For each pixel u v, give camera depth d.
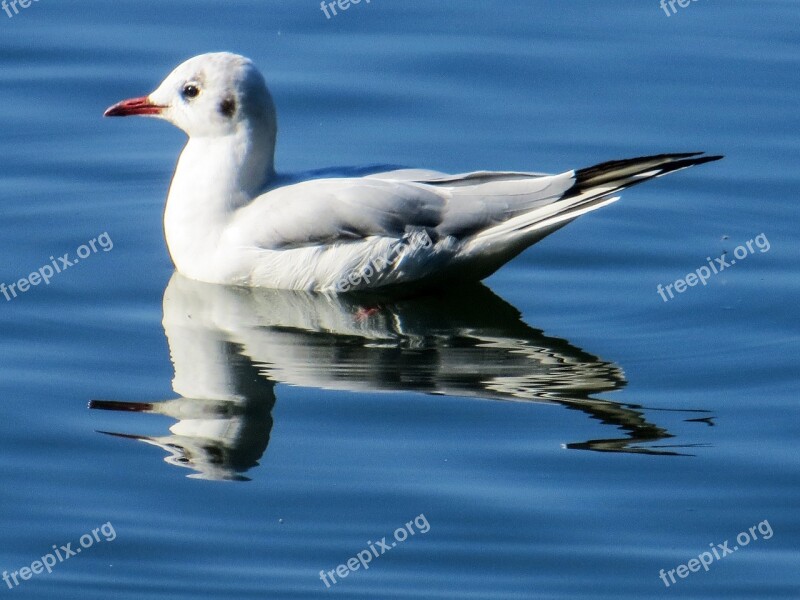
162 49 20.27
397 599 10.78
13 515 11.69
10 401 13.25
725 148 18.47
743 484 12.07
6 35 20.62
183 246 15.61
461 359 14.14
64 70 19.92
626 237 16.91
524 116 19.11
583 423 12.93
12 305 15.09
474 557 11.27
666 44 20.56
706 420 13.02
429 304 15.32
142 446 12.55
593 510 11.77
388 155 18.28
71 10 21.30
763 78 19.78
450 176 15.27
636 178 14.72
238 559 11.23
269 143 15.62
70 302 15.20
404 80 19.81
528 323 14.96
